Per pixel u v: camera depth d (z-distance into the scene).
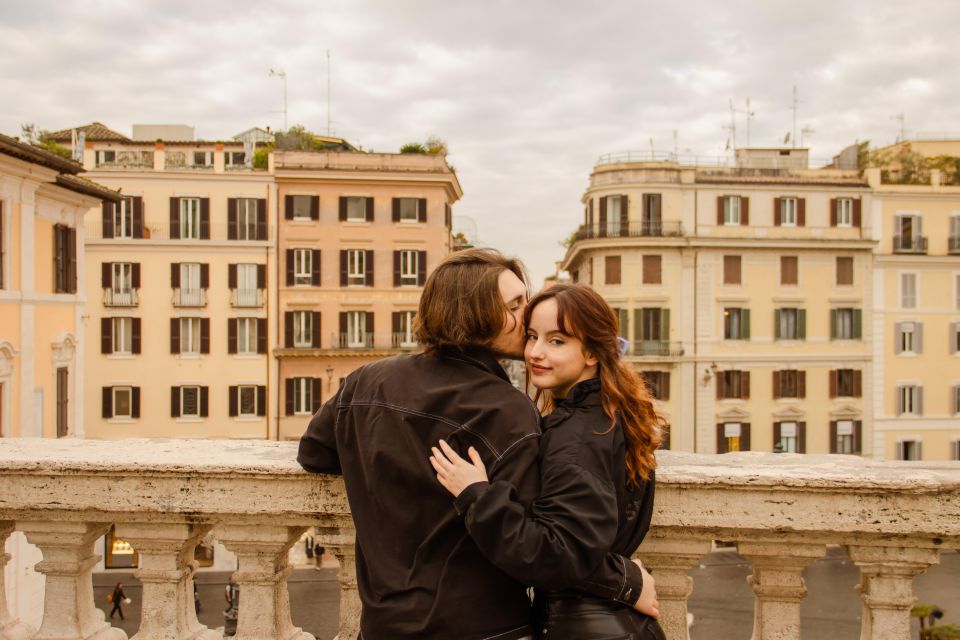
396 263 44.78
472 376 2.36
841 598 29.77
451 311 2.41
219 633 3.37
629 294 46.66
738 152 49.91
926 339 47.88
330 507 3.02
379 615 2.29
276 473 3.03
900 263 47.59
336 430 2.52
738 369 46.72
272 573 3.19
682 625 3.05
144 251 41.97
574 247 49.59
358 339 44.66
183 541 3.19
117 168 41.91
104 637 3.34
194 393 42.47
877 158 53.69
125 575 28.73
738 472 2.93
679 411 46.38
